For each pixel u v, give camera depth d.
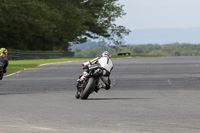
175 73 111.12
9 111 44.12
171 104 50.09
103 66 54.56
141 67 140.38
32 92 66.06
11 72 117.75
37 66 152.12
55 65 159.25
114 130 32.81
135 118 39.03
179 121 37.25
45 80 91.00
